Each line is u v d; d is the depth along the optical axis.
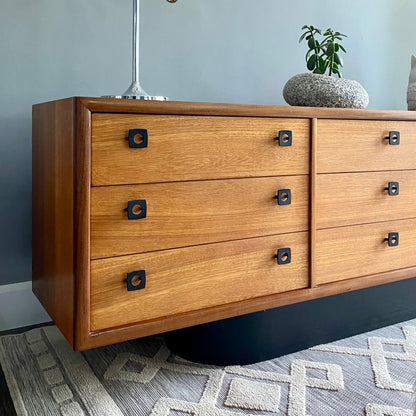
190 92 1.67
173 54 1.63
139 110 1.01
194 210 1.11
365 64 2.05
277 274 1.25
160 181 1.06
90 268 1.00
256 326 1.23
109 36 1.52
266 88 1.83
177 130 1.07
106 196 1.00
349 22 1.99
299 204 1.27
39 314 1.49
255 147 1.18
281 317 1.27
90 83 1.50
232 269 1.18
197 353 1.23
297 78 1.44
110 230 1.01
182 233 1.10
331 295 1.36
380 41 2.08
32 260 1.38
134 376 1.16
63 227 1.06
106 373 1.18
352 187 1.35
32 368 1.20
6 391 1.10
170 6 1.61
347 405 1.02
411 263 1.50
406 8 2.13
